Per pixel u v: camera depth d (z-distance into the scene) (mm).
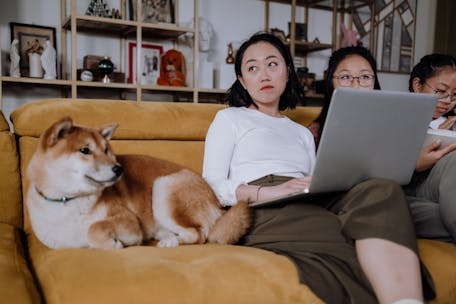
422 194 1354
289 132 1480
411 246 927
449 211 1122
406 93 1021
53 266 949
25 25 3066
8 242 1117
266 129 1428
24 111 1461
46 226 1134
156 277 872
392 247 922
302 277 958
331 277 968
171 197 1285
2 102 3117
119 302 820
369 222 958
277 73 1462
